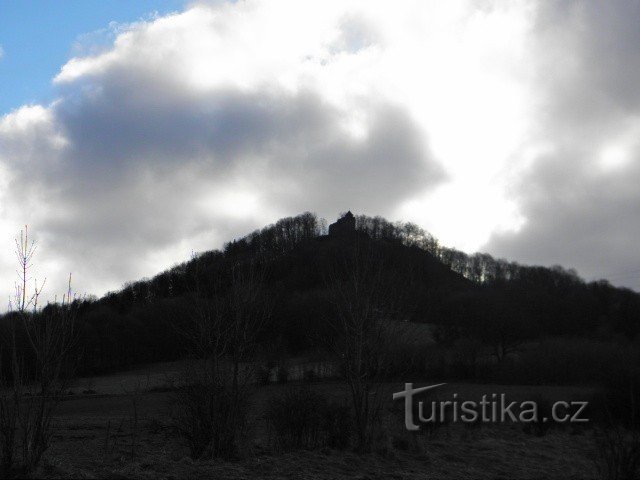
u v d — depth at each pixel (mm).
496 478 11992
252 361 12844
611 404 17188
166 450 14188
